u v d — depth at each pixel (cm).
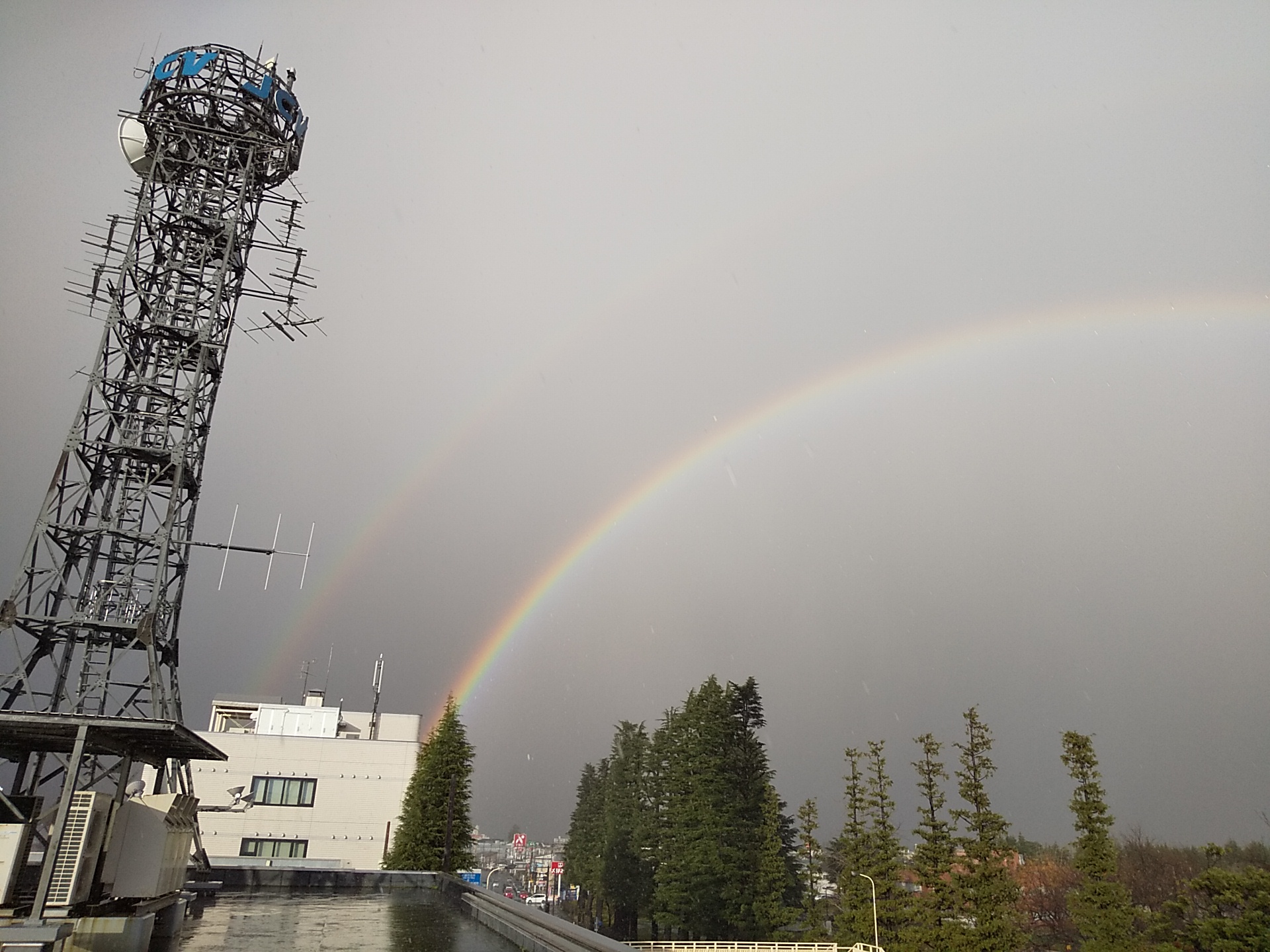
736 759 4791
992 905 3644
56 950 958
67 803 1028
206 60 2283
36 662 1839
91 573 1927
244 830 4850
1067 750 3428
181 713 1953
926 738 3997
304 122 2462
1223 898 3112
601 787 7325
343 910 1677
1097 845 3284
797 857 4938
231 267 2233
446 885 2164
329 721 5322
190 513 2083
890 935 3841
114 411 2014
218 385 2170
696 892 4416
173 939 1209
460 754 4638
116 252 2111
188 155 2253
